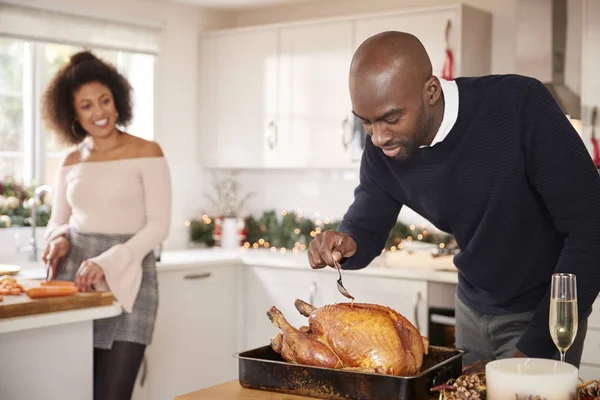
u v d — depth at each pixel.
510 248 1.96
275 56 4.73
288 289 4.38
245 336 4.58
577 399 1.39
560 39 3.68
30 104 4.53
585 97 3.61
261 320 4.51
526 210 1.91
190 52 5.07
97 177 3.23
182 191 5.05
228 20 5.28
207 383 4.45
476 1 4.38
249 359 1.59
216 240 5.05
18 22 4.15
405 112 1.61
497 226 1.93
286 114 4.70
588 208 1.77
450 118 1.84
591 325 3.43
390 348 1.52
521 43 3.79
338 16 4.86
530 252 1.97
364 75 1.59
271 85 4.76
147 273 3.27
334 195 4.92
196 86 5.11
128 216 3.25
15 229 4.30
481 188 1.89
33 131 4.54
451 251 4.21
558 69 3.68
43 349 2.74
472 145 1.86
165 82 4.94
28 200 4.41
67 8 4.34
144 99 4.92
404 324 1.61
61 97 3.25
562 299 1.50
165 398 4.25
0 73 4.41
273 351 1.70
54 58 4.61
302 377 1.53
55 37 4.30
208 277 4.40
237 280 4.59
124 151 3.27
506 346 2.06
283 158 4.73
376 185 2.07
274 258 4.48
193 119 5.10
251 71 4.85
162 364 4.22
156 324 4.16
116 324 3.16
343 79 4.46
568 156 1.79
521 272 2.00
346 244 1.90
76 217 3.28
